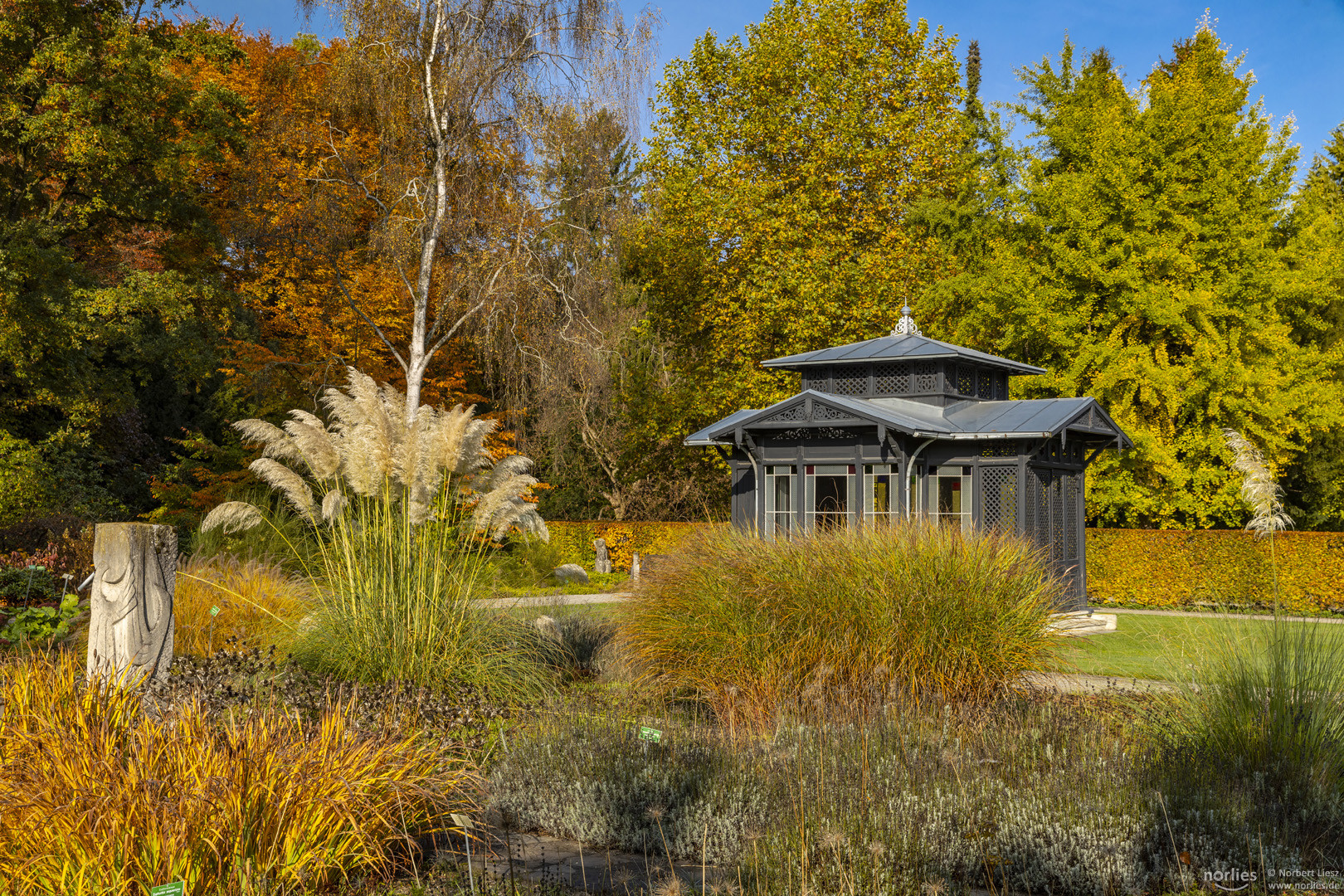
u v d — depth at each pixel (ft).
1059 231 79.25
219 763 14.15
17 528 53.62
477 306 69.82
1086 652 40.06
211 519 28.27
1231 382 72.28
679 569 29.27
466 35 69.21
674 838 17.19
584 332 72.79
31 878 12.46
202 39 76.54
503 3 69.15
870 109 90.89
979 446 55.47
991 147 98.02
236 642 29.25
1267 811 17.58
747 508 63.36
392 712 21.91
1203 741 20.47
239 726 16.26
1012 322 78.02
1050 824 16.52
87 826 12.67
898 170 89.51
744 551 29.17
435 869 15.61
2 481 65.05
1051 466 58.34
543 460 82.23
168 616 19.99
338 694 22.07
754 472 62.13
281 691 22.68
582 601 60.34
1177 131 73.41
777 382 85.40
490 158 70.85
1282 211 82.74
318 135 77.30
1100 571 70.64
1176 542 68.49
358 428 28.73
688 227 89.81
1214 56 79.71
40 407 80.18
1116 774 18.69
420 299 71.36
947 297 82.23
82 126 65.10
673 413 92.84
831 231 87.92
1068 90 84.17
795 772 19.04
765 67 88.33
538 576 68.28
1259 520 25.30
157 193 72.33
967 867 15.85
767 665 25.77
